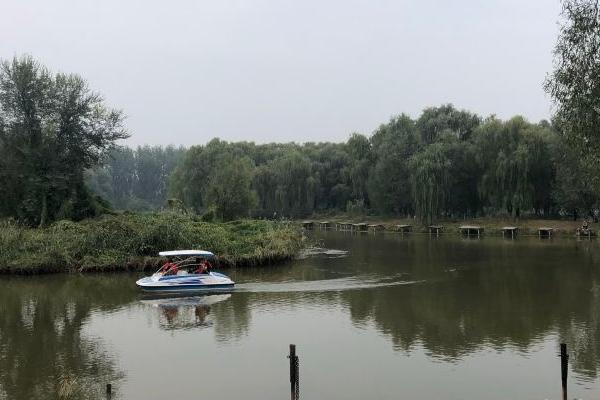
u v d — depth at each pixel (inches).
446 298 1087.0
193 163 3609.7
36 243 1456.7
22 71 2043.6
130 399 579.5
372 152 3654.0
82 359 718.5
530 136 2677.2
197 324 899.4
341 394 585.6
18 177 1958.7
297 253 1795.0
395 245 2246.6
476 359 699.4
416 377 635.5
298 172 3777.1
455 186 3061.0
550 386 602.2
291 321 908.6
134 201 5753.0
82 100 2169.0
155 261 1448.1
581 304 1019.3
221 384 621.6
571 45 734.5
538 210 2965.1
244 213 2536.9
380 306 1016.9
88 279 1334.9
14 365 695.7
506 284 1243.8
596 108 716.7
